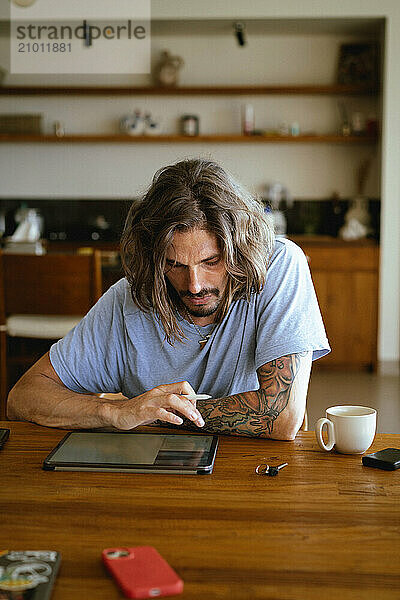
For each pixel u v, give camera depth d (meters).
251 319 1.68
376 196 5.56
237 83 5.74
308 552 0.95
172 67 5.64
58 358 1.74
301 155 5.77
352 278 5.23
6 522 1.05
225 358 1.71
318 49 5.68
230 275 1.59
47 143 5.89
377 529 1.03
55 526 1.04
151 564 0.90
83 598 0.84
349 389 4.65
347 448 1.36
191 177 1.54
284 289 1.67
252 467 1.29
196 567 0.91
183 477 1.24
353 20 5.25
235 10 5.23
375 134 5.51
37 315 3.57
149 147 5.85
